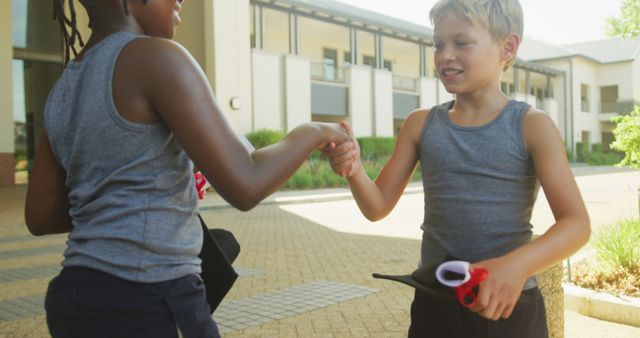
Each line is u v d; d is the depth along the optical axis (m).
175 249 1.15
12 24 20.19
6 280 5.73
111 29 1.23
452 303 1.46
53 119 1.21
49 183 1.31
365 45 32.19
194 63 1.18
